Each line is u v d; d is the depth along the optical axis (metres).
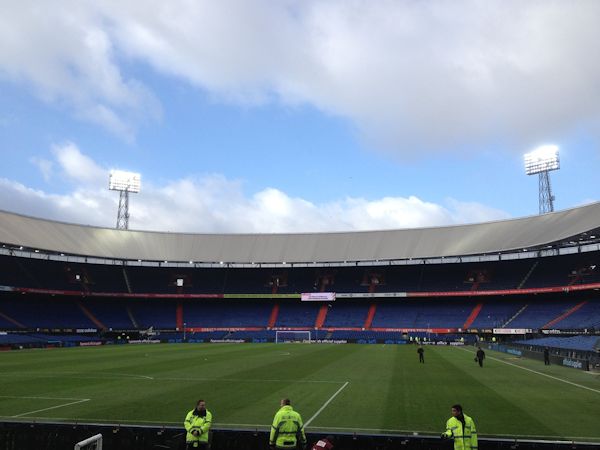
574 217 72.12
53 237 82.75
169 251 92.56
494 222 86.44
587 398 23.48
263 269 96.12
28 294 80.00
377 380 29.91
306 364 40.16
